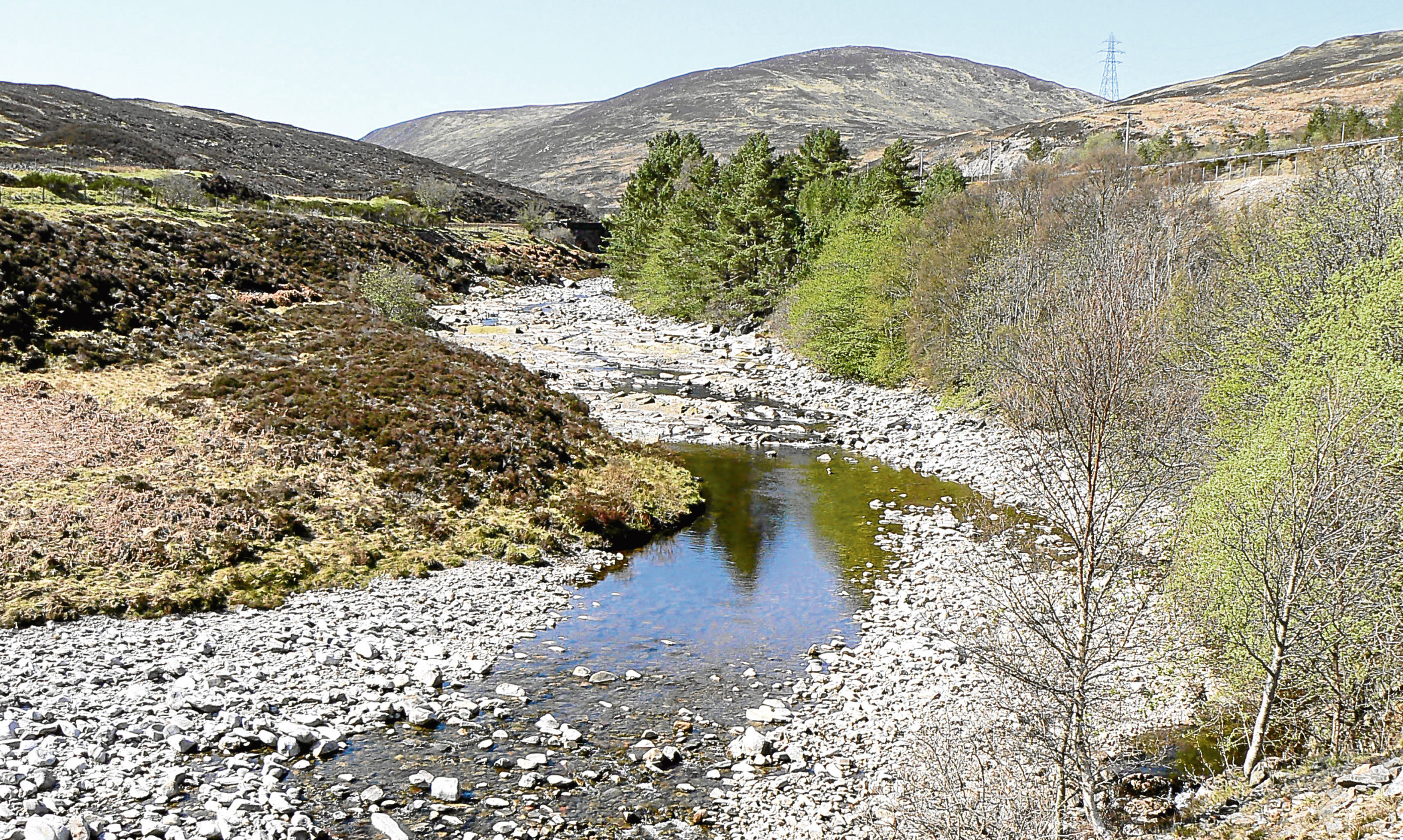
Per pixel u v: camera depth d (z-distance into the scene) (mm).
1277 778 14484
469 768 16531
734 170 84750
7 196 68625
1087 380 14664
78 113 148750
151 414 34250
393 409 36344
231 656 20359
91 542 24344
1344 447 14773
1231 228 43688
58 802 14367
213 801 14758
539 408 40375
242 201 99562
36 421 31969
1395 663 14750
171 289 50500
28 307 41219
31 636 20406
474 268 107188
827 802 15680
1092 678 14734
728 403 50938
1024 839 12984
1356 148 49594
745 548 29703
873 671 20859
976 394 46125
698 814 15258
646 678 20609
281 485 29328
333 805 15094
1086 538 14398
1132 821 14469
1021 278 44062
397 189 145000
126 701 17797
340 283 73812
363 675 19984
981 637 18656
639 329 79500
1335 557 14258
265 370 40031
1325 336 22438
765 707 19031
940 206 59250
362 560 26047
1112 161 65438
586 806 15508
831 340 58094
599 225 163250
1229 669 16344
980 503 30094
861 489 36062
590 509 30703
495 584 25891
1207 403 24891
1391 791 12078
